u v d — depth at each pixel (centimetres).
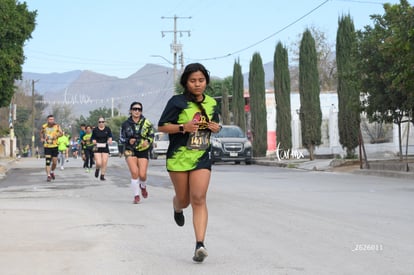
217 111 728
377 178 2108
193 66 714
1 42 3180
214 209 1229
